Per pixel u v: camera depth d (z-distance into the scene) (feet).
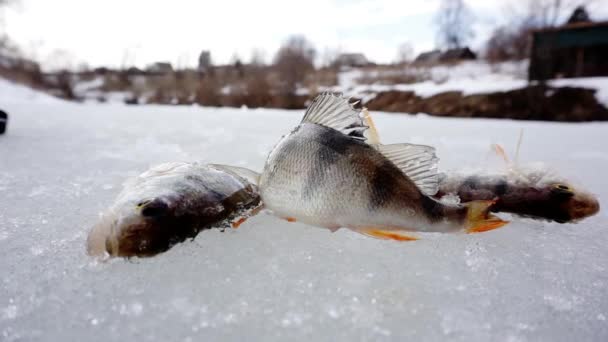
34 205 0.64
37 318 0.35
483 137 2.05
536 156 1.43
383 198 0.49
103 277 0.42
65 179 0.83
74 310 0.36
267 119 2.83
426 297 0.40
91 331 0.34
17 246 0.48
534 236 0.58
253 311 0.37
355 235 0.54
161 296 0.39
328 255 0.48
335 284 0.42
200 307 0.37
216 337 0.33
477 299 0.40
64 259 0.45
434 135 2.09
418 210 0.49
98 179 0.84
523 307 0.39
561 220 0.64
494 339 0.34
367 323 0.36
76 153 1.18
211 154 1.24
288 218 0.54
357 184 0.49
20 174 0.86
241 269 0.45
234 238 0.53
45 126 1.86
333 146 0.51
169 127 2.11
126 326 0.34
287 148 0.53
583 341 0.34
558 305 0.39
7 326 0.34
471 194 0.70
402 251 0.50
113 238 0.44
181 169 0.56
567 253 0.52
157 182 0.51
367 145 0.51
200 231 0.52
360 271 0.45
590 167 1.20
